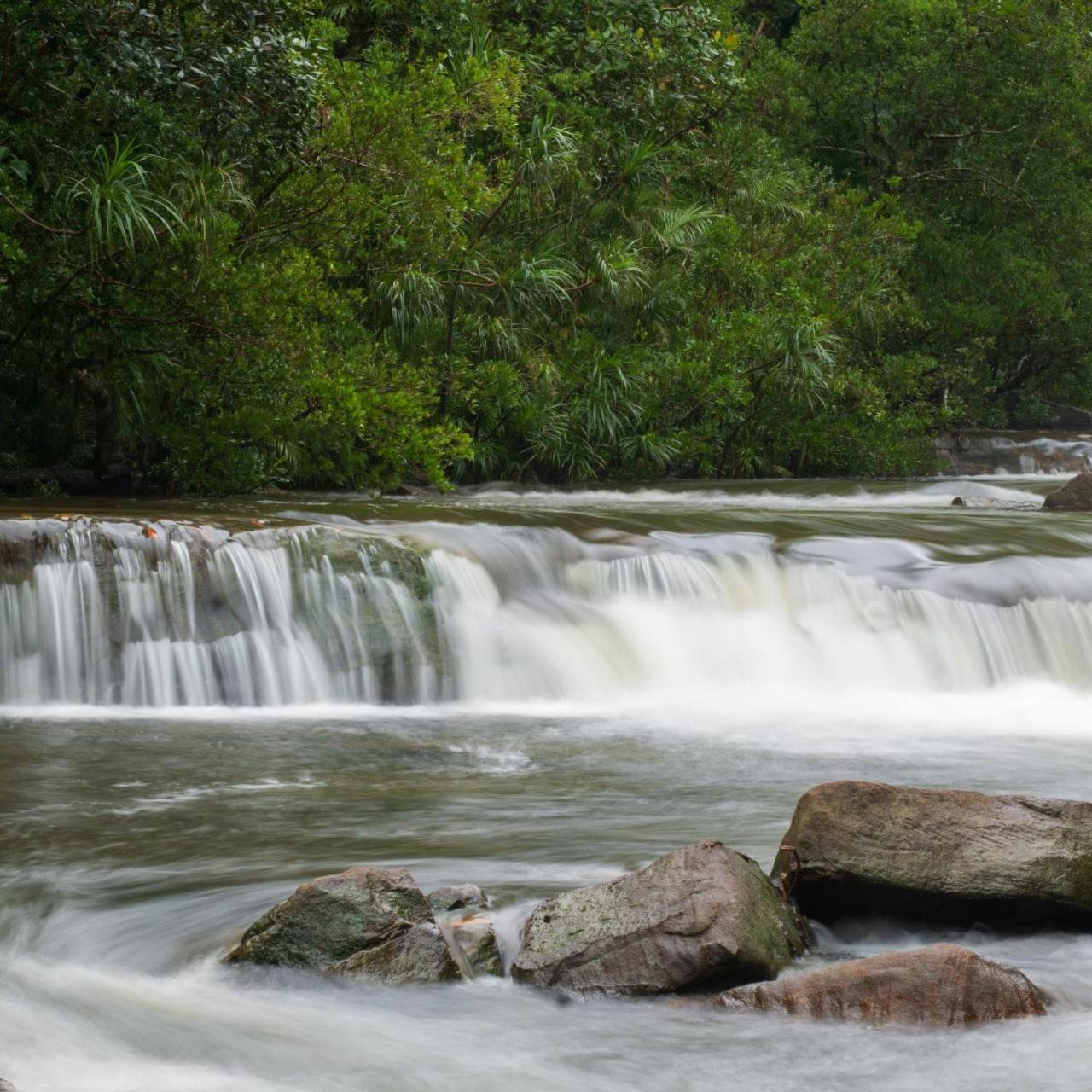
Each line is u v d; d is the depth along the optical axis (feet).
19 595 33.65
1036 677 39.11
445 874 19.45
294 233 60.90
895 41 113.50
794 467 95.35
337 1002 16.02
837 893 17.89
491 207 77.92
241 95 51.19
